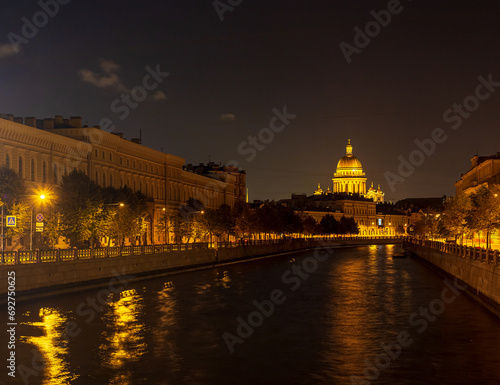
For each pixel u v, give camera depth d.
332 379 27.73
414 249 140.88
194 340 35.84
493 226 81.38
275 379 27.73
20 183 60.78
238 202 149.12
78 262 57.53
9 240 70.31
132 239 95.25
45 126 93.56
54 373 28.58
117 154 102.81
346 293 59.66
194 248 94.88
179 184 132.88
